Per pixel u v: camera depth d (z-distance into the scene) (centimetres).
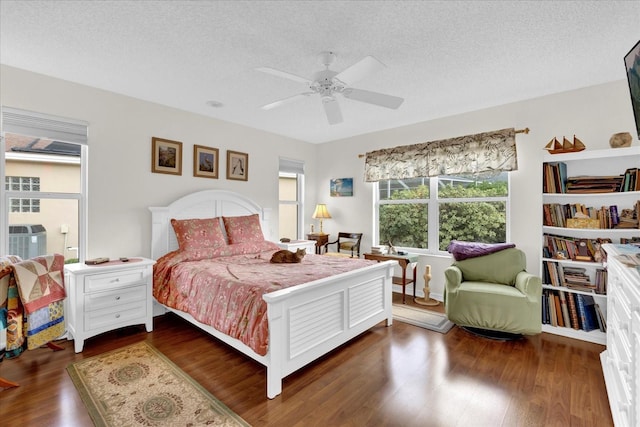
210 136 398
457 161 376
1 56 244
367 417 177
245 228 397
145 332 298
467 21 195
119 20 196
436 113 379
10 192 266
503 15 189
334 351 258
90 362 238
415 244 440
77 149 302
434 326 312
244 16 191
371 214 476
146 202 343
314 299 228
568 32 207
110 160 317
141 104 338
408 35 211
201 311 252
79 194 303
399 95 319
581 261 281
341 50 230
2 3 178
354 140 495
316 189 550
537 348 263
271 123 426
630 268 155
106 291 271
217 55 240
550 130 318
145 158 342
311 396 197
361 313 278
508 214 356
